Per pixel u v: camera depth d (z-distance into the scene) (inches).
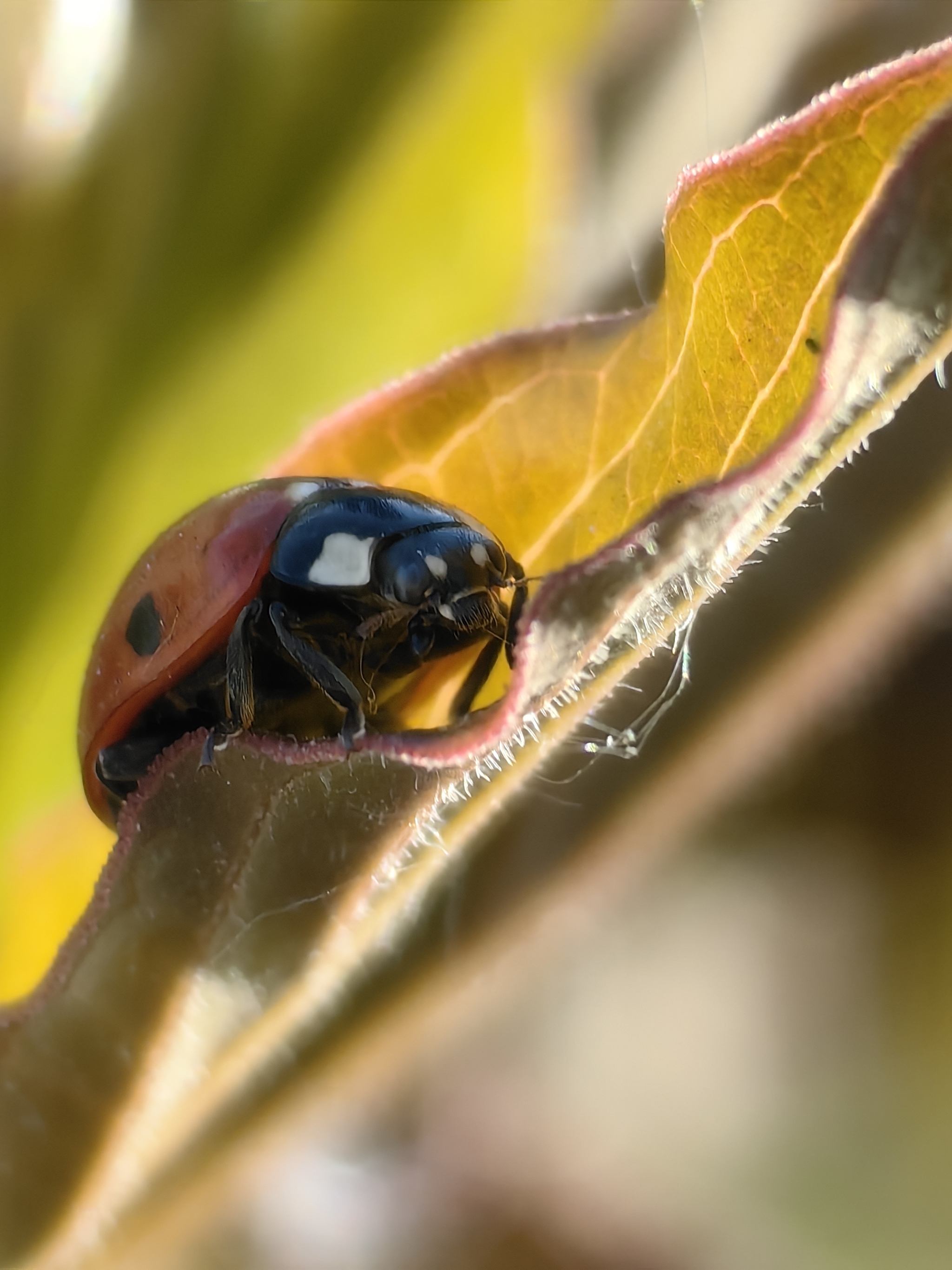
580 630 2.5
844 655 2.8
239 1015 2.6
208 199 3.1
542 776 2.8
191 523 2.8
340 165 3.1
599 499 2.7
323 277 3.1
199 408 3.1
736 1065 4.2
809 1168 4.0
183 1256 3.3
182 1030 2.6
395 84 3.1
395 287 3.1
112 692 2.8
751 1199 3.9
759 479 2.5
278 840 2.6
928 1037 4.1
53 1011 2.6
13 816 3.0
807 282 2.5
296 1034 2.8
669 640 2.7
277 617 2.7
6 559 3.1
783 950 4.3
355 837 2.6
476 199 3.2
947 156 2.4
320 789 2.6
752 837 4.3
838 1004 4.2
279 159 3.1
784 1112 4.1
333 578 2.7
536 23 3.1
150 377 3.1
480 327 3.2
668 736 2.8
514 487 2.7
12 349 3.0
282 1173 3.4
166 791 2.6
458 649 2.7
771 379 2.5
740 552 2.5
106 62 3.0
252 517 2.7
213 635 2.7
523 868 2.8
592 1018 4.2
